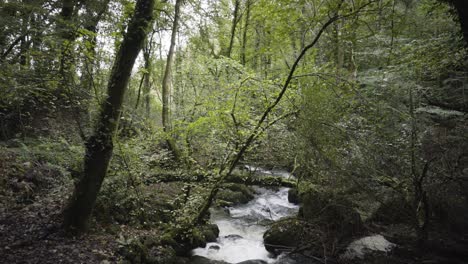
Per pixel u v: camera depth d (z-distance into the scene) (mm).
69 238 5562
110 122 5711
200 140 8781
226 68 9461
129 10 6473
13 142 8188
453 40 7375
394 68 8547
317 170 7035
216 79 10086
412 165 6320
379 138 6809
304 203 7906
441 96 7965
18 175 7031
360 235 7156
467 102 7488
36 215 6016
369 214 7613
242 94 7871
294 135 7219
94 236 5902
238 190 11508
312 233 7352
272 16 6980
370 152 6500
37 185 7180
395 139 6785
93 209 6500
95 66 6156
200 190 8008
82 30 5668
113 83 5660
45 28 5160
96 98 5613
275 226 7883
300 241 7371
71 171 8195
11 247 4871
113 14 6496
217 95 7984
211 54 15211
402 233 6965
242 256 7180
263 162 9539
